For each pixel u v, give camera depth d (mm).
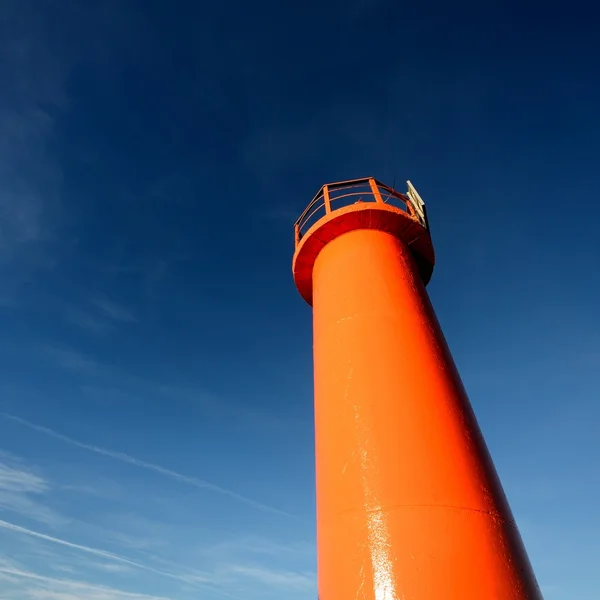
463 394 6656
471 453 5688
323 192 10031
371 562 4848
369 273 7773
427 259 9430
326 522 5625
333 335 7207
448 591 4477
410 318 7117
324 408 6637
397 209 8836
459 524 4910
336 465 5859
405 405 5910
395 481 5273
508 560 4859
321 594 5359
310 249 9141
